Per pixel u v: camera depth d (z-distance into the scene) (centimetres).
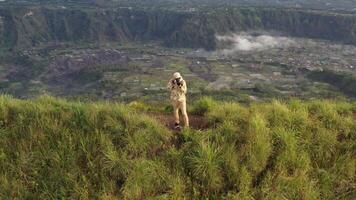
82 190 914
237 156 1008
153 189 942
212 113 1191
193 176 970
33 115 1112
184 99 1123
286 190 950
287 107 1279
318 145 1080
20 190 934
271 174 991
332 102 1413
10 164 982
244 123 1112
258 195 946
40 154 1001
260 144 1018
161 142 1040
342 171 1034
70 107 1158
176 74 1121
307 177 992
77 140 1038
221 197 938
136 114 1134
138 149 1009
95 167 973
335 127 1153
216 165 971
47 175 963
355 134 1126
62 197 902
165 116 1275
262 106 1258
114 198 910
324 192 980
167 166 984
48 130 1061
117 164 962
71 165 974
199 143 1002
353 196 982
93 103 1227
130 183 926
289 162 1015
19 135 1062
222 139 1031
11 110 1139
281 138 1055
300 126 1117
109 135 1040
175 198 918
